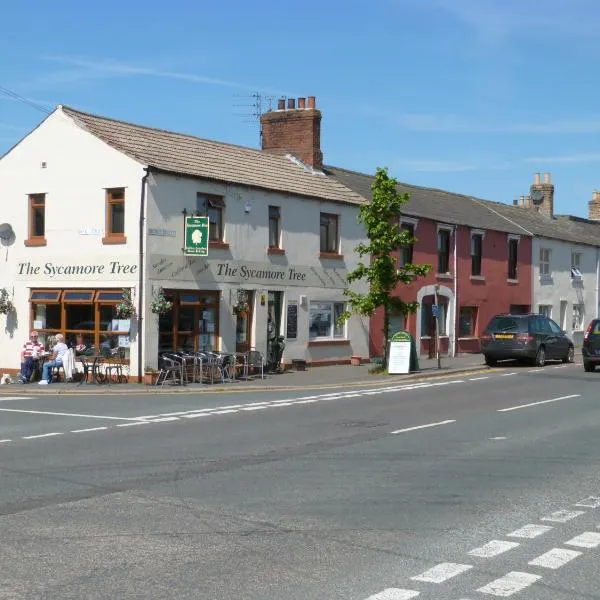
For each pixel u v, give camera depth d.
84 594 6.09
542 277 44.28
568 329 46.94
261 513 8.52
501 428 14.77
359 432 14.29
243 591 6.16
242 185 26.66
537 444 12.97
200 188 25.47
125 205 24.36
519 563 6.88
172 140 27.83
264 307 27.52
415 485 9.89
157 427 15.05
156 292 24.12
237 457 11.77
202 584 6.32
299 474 10.54
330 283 30.28
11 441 13.36
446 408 17.94
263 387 23.27
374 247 26.42
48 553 7.11
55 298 25.69
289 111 33.31
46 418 16.44
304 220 29.22
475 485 9.91
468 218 39.12
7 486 9.82
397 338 27.11
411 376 26.03
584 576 6.57
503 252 40.97
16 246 26.67
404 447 12.67
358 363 30.78
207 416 16.72
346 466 11.09
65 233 25.61
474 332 38.91
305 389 23.36
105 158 24.78
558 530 7.91
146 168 23.92
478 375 27.22
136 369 23.91
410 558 6.99
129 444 12.99
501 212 44.75
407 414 16.89
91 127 25.44
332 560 6.92
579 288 48.12
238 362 26.44
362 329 31.77
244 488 9.71
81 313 25.38
